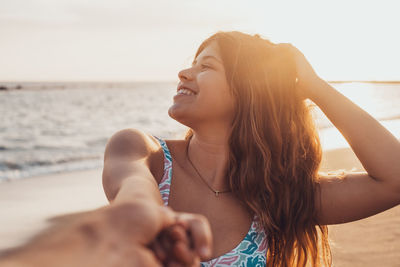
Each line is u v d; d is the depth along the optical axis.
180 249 0.46
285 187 1.71
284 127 1.80
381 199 1.62
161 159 1.61
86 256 0.36
